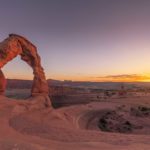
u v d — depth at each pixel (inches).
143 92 4857.3
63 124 1138.7
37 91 1295.5
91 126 1721.2
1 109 942.4
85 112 2006.6
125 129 1711.4
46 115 1162.0
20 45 1222.3
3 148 461.4
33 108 1146.0
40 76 1312.7
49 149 521.7
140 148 579.2
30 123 904.3
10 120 871.7
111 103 2928.2
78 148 570.6
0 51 1116.5
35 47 1298.0
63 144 616.1
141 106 2674.7
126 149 566.9
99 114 2018.9
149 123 1835.6
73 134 799.7
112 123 1809.8
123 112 2153.1
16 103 1061.8
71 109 1982.0
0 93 1123.3
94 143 628.1
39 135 762.2
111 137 772.6
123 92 4591.5
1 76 1124.5
